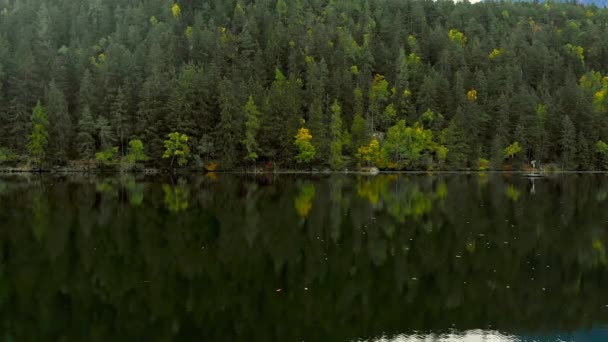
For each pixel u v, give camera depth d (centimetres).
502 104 13000
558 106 13225
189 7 18562
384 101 14100
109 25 17688
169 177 9662
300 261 3269
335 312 2402
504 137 12700
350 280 2895
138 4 18900
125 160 10600
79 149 10594
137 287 2706
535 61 16838
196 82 11369
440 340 2120
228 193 6812
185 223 4447
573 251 3597
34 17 17800
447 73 15112
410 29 19100
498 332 2219
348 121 12875
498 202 6088
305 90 13338
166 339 2067
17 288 2652
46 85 11456
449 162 12406
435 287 2795
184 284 2770
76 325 2198
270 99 11656
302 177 10088
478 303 2561
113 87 11544
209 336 2105
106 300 2506
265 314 2361
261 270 3056
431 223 4600
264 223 4509
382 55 15900
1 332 2120
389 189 7606
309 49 15288
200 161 11181
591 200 6362
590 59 18688
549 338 2161
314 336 2136
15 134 10600
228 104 11062
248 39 15125
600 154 13050
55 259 3192
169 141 10706
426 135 12356
